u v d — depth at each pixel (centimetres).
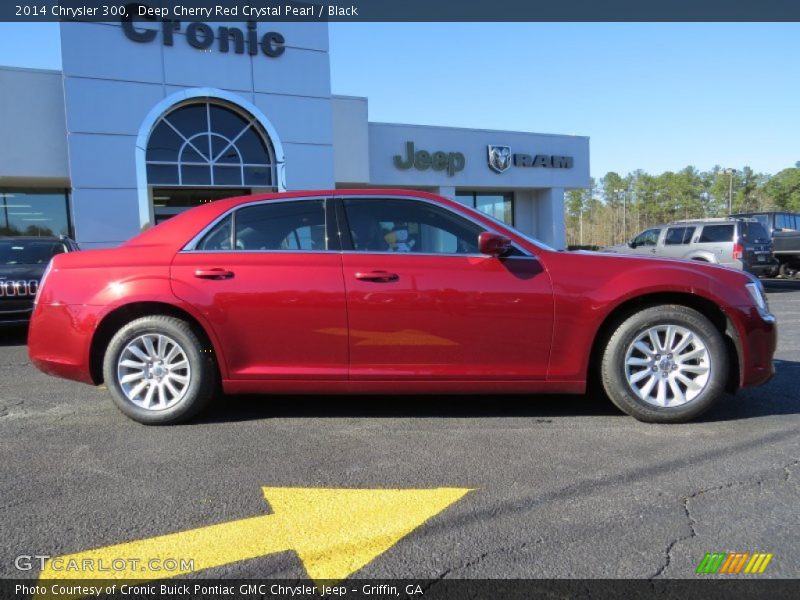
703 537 269
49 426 432
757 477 331
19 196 1664
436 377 420
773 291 1543
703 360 415
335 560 254
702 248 1473
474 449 379
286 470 348
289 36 1593
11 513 296
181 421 434
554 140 2262
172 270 425
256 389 430
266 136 1583
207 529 280
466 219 434
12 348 785
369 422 437
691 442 387
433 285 414
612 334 422
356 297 415
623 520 285
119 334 428
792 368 595
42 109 1455
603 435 404
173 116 1488
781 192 7456
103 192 1416
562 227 2330
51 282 441
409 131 2008
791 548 259
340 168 1816
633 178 8494
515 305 412
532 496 311
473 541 268
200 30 1491
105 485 328
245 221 439
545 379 421
